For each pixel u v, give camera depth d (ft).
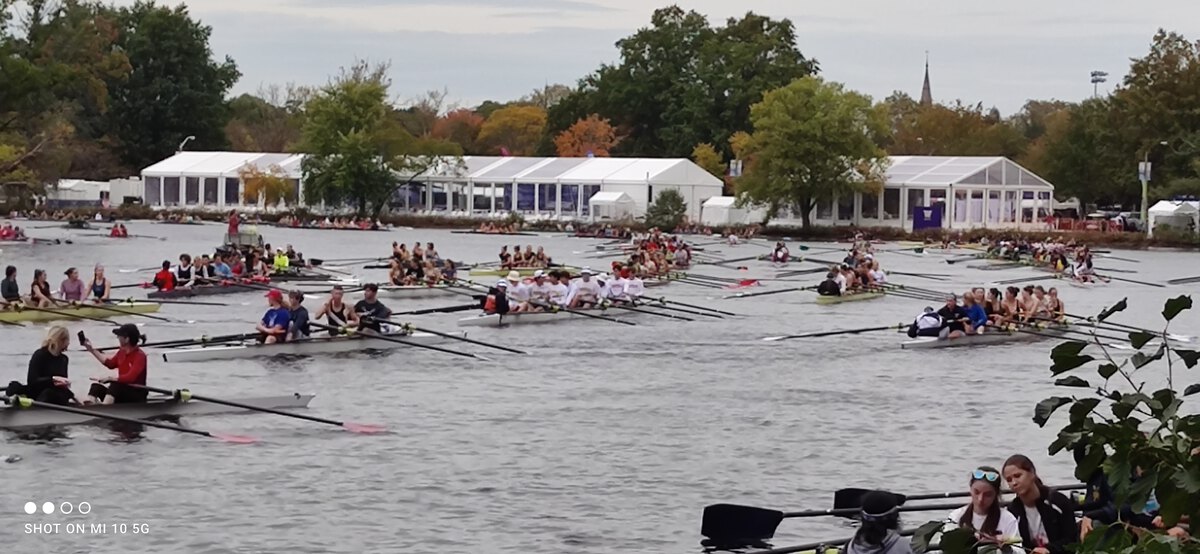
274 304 147.23
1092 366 153.48
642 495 87.97
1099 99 556.92
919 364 152.25
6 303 172.35
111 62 598.34
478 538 77.15
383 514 81.82
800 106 467.11
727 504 77.61
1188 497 36.94
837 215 489.67
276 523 79.15
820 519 81.61
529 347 161.68
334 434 104.53
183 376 130.31
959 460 100.63
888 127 475.31
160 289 213.46
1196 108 513.45
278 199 546.67
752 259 347.77
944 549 39.93
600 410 118.83
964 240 435.12
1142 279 307.58
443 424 110.32
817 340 174.19
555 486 89.76
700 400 125.39
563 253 362.12
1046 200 488.44
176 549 73.82
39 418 100.17
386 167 525.75
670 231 472.85
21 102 438.40
